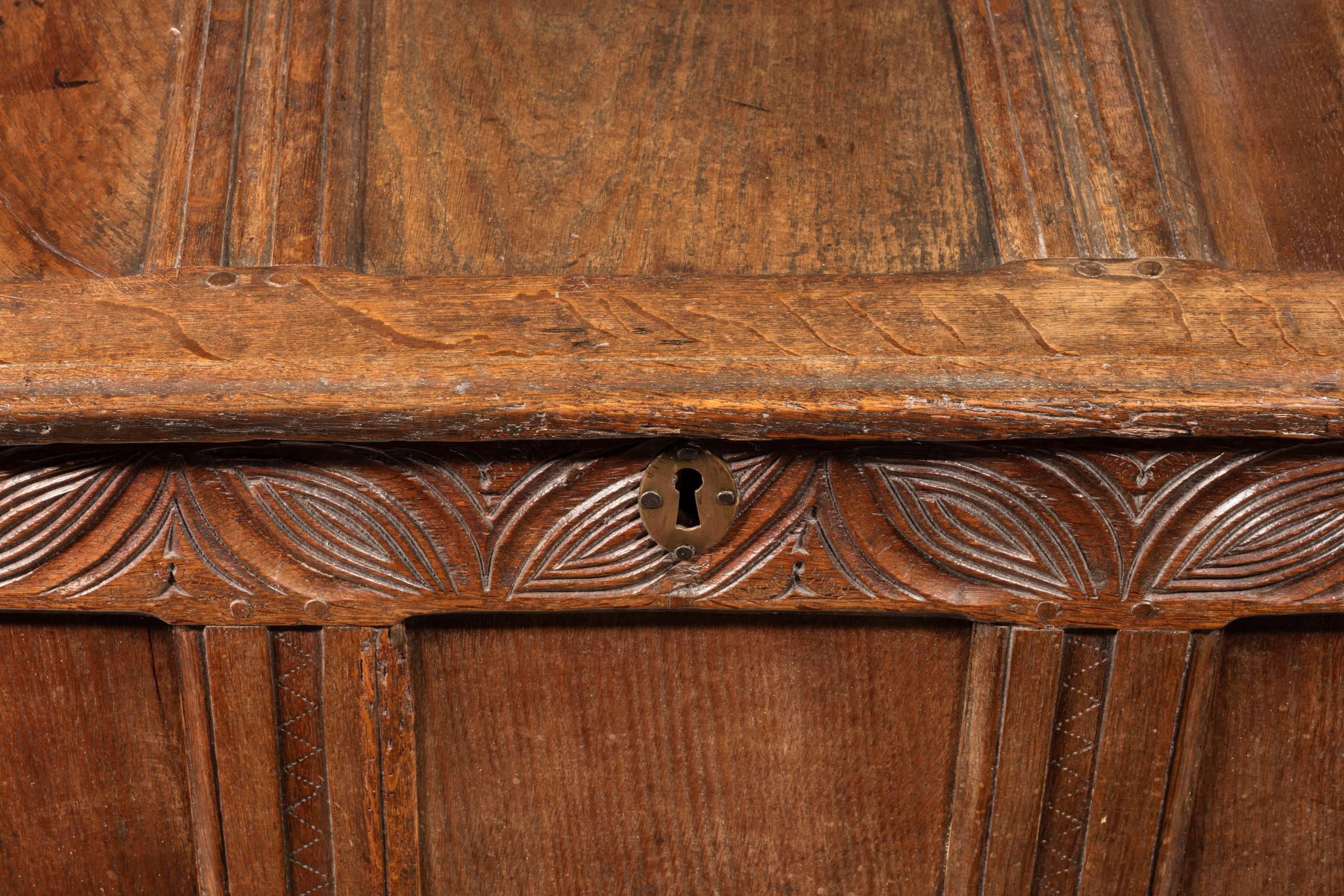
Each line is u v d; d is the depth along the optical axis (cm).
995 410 135
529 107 149
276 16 151
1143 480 138
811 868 146
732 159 147
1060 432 136
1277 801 145
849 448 138
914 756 144
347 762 143
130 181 147
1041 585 140
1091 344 138
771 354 138
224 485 139
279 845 144
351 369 137
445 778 144
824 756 144
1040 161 146
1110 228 144
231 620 141
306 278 143
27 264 143
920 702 143
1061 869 144
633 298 141
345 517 139
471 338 139
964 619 142
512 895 146
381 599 141
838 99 149
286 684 142
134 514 139
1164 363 137
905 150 147
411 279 143
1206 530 139
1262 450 137
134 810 146
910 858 146
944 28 152
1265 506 138
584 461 138
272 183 146
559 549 140
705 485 138
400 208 146
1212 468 138
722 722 144
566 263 144
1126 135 147
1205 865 146
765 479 139
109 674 144
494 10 153
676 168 147
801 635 142
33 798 146
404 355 138
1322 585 139
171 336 139
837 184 146
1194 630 140
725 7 153
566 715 144
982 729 142
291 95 149
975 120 148
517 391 136
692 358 137
